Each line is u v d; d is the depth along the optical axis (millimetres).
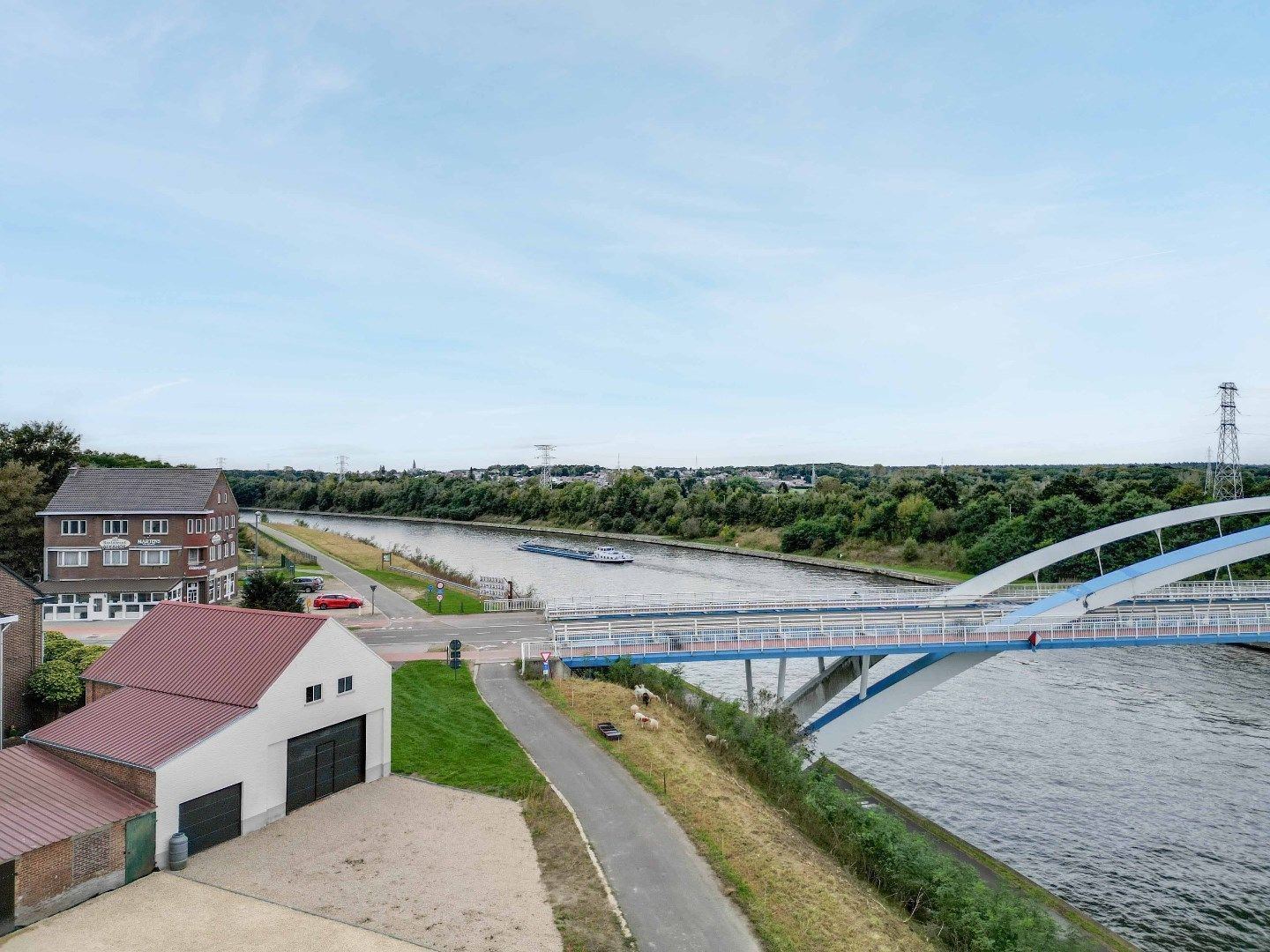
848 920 23609
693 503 171000
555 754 33844
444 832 26766
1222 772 44844
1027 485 130875
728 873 24500
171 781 24125
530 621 59469
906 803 41875
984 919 26109
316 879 23609
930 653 46031
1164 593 61062
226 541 71562
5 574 35844
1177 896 33875
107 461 116750
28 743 26531
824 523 136875
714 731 39844
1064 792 42906
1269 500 59594
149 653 31172
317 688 29094
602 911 22266
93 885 22328
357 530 184250
